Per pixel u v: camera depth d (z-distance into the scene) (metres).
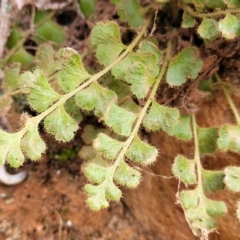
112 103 0.14
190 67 0.15
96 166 0.13
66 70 0.14
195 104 0.16
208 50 0.17
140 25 0.17
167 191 0.17
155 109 0.14
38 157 0.13
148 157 0.14
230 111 0.16
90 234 0.17
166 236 0.17
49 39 0.20
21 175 0.17
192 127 0.15
